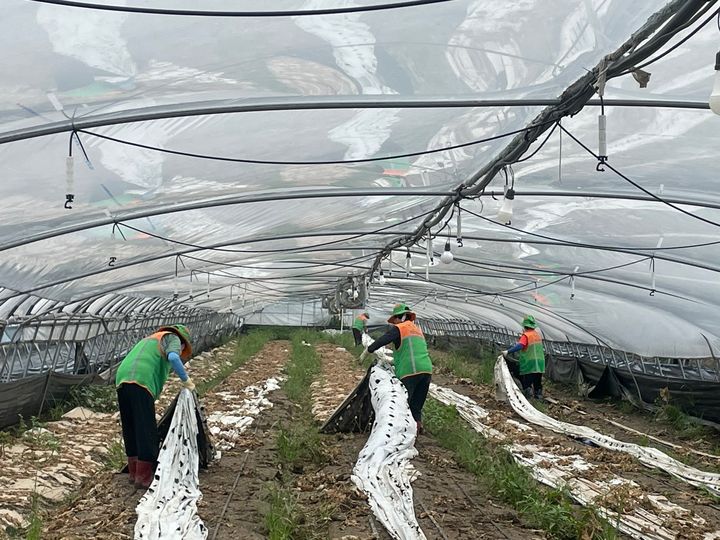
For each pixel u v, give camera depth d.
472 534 7.78
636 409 19.30
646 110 10.34
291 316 57.69
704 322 20.31
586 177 13.32
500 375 19.30
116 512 8.41
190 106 9.67
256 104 9.79
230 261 23.03
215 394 18.73
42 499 9.34
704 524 8.52
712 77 9.28
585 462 11.84
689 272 18.06
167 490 8.63
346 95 9.82
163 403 17.89
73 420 15.73
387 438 10.54
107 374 21.02
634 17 7.98
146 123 10.07
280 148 11.65
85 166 11.01
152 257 18.30
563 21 8.13
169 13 7.57
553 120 10.23
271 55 8.69
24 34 7.56
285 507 7.89
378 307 49.41
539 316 29.66
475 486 9.88
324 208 16.17
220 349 40.28
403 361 13.06
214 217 15.63
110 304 27.16
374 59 8.88
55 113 9.30
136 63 8.47
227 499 8.98
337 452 11.66
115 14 7.50
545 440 13.56
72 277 17.78
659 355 22.56
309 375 23.69
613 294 22.12
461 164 13.14
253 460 11.23
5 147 9.91
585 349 29.67
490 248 20.42
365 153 12.19
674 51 8.76
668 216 14.73
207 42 8.22
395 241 21.77
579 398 22.06
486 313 37.09
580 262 19.88
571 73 9.38
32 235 13.62
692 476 10.95
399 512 8.22
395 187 14.45
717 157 11.41
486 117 10.88
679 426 16.47
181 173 12.20
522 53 8.86
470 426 15.07
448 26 8.22
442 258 15.89
